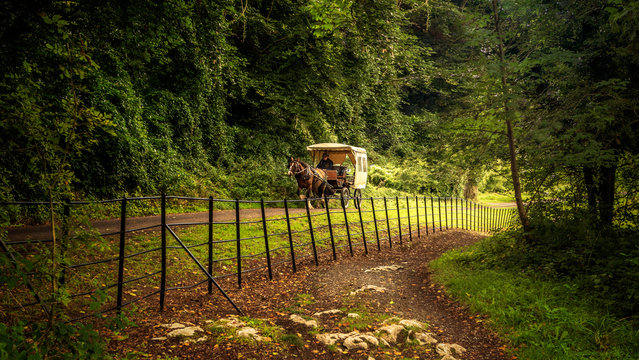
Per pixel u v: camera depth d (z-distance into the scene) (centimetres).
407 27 2823
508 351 464
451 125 872
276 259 951
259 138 2223
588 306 557
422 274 890
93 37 1137
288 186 2011
